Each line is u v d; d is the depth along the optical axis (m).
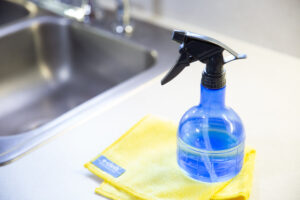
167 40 1.01
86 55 1.13
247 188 0.57
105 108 0.77
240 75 0.86
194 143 0.58
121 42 1.03
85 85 1.13
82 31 1.10
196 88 0.82
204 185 0.59
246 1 0.94
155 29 1.06
